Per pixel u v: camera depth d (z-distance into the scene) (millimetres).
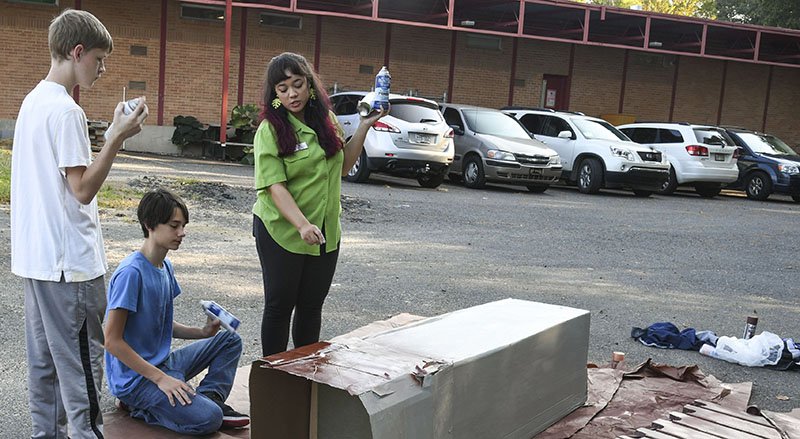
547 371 3369
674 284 7426
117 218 8297
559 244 9227
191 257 6879
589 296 6586
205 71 19281
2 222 7605
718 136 17219
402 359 2738
